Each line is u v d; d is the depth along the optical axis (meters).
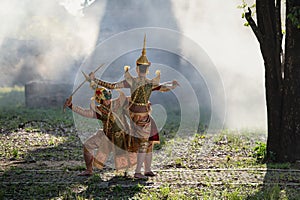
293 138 13.59
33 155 15.39
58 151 16.22
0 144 17.47
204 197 10.27
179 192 10.67
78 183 11.43
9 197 10.48
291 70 13.52
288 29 13.48
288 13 13.42
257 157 14.77
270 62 13.80
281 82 13.81
